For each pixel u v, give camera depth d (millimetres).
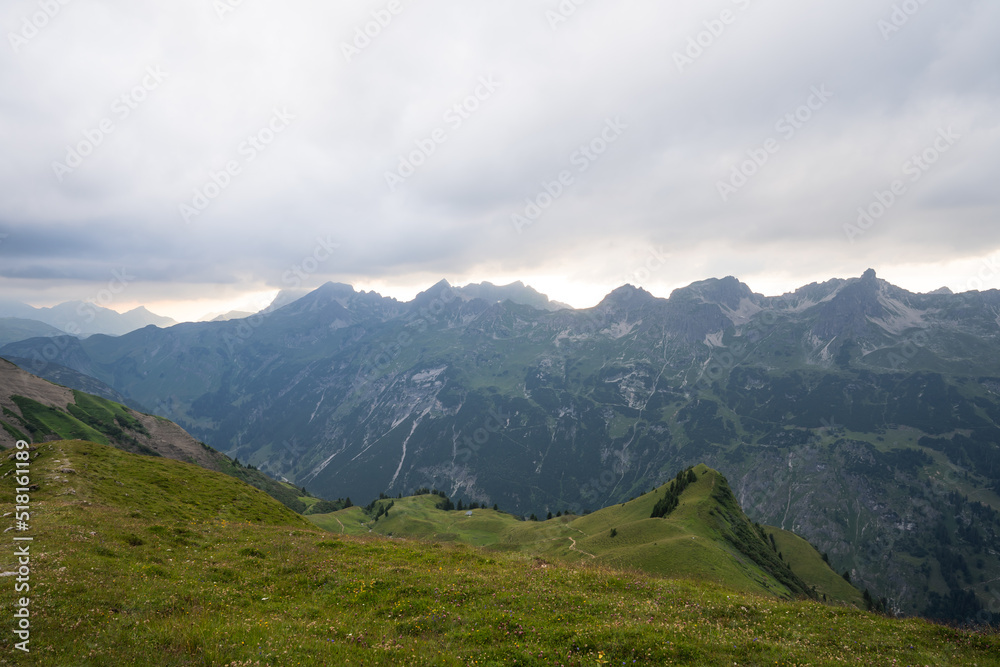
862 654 20469
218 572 28672
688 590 28734
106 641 18188
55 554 26797
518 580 28781
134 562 28312
